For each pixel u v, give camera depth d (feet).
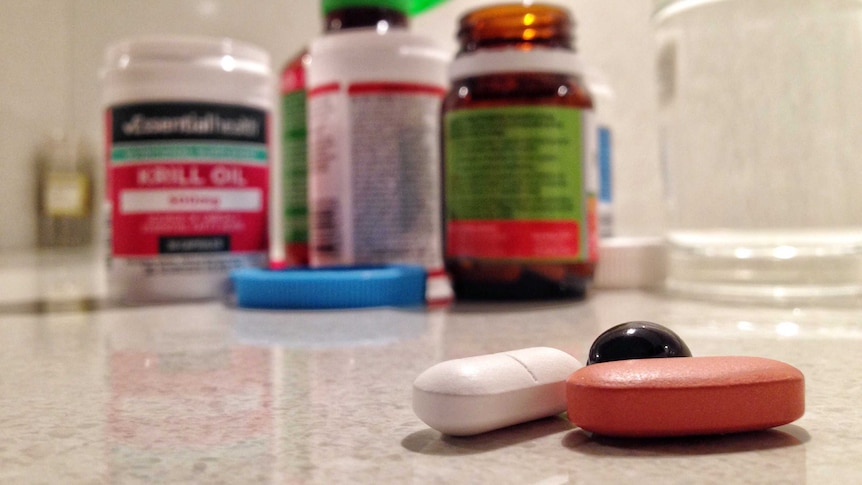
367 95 0.99
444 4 1.46
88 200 2.31
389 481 0.32
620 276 1.06
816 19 0.91
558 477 0.32
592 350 0.45
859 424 0.39
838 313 0.79
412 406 0.40
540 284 0.89
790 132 0.93
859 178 0.90
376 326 0.75
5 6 2.13
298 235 1.16
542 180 0.88
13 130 2.18
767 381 0.36
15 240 2.21
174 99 0.94
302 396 0.47
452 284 0.94
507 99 0.87
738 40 0.96
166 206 0.95
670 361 0.38
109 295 0.99
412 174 0.99
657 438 0.37
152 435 0.39
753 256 0.97
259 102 1.00
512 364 0.40
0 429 0.41
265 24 1.87
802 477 0.31
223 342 0.68
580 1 1.33
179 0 2.07
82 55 2.33
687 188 1.01
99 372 0.55
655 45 1.10
